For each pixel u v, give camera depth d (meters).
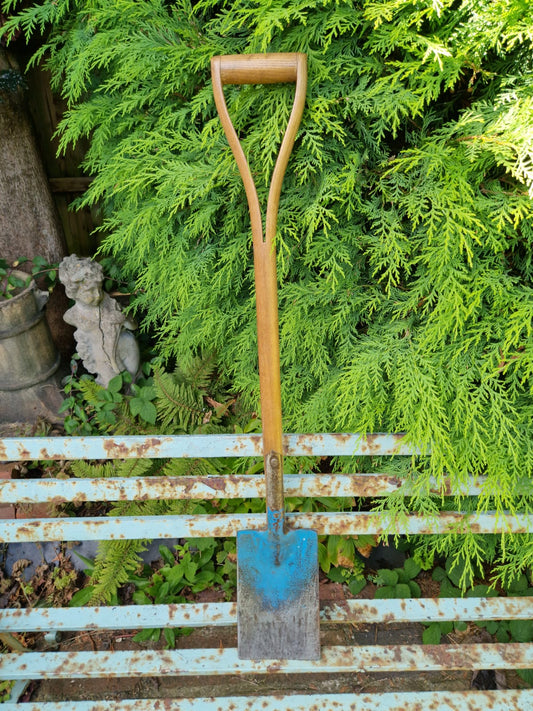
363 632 1.71
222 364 2.23
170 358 2.49
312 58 1.38
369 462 1.89
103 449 1.35
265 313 1.20
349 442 1.41
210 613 1.40
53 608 1.41
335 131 1.38
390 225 1.51
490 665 1.35
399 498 1.50
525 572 1.88
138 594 1.78
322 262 1.65
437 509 1.67
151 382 2.34
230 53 1.58
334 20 1.33
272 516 1.30
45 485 1.37
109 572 1.72
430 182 1.43
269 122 1.41
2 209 2.38
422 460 1.61
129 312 2.40
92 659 1.36
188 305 1.88
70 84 1.82
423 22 1.41
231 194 1.66
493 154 1.34
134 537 1.40
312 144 1.47
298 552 1.33
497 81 1.47
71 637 1.72
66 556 1.92
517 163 1.26
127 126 1.94
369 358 1.58
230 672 1.34
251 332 1.91
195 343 2.07
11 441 1.34
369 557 1.91
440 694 1.34
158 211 1.80
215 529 1.41
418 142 1.50
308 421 1.81
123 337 2.22
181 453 1.37
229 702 1.32
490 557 1.82
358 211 1.63
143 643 1.70
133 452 1.36
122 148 1.82
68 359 2.64
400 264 1.61
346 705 1.32
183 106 1.81
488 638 1.69
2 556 1.93
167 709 1.31
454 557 1.84
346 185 1.41
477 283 1.44
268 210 1.17
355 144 1.52
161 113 1.77
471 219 1.30
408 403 1.48
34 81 2.39
